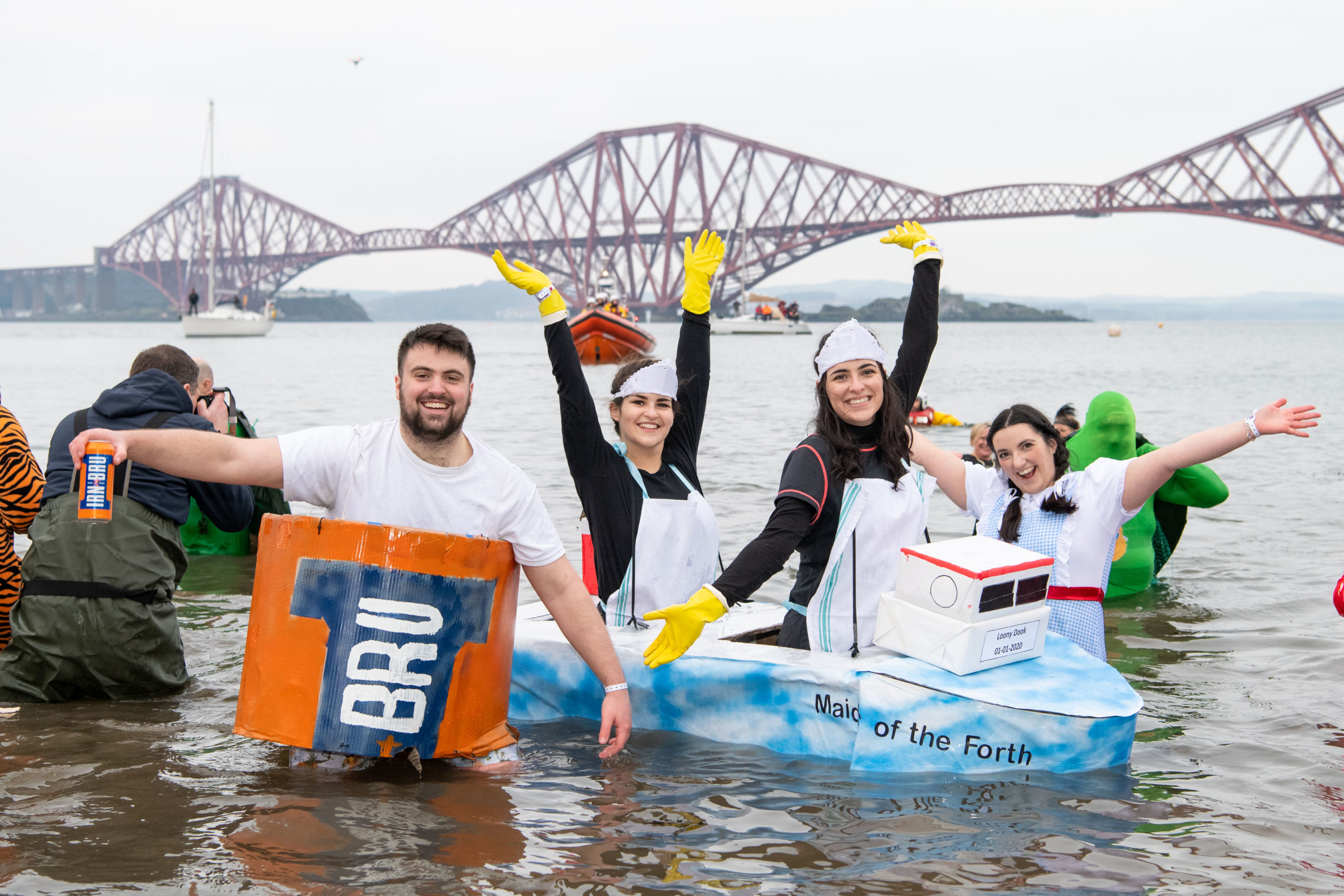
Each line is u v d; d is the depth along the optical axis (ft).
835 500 11.31
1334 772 10.31
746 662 11.03
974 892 7.77
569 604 10.73
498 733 10.69
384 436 10.36
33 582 12.21
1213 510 27.58
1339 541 23.36
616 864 8.17
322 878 7.82
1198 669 14.17
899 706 10.21
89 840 8.45
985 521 12.99
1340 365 139.03
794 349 212.43
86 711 12.03
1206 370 124.57
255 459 10.05
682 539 12.51
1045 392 82.64
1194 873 8.11
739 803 9.46
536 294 12.04
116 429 12.85
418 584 9.80
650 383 12.30
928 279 13.82
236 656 14.49
